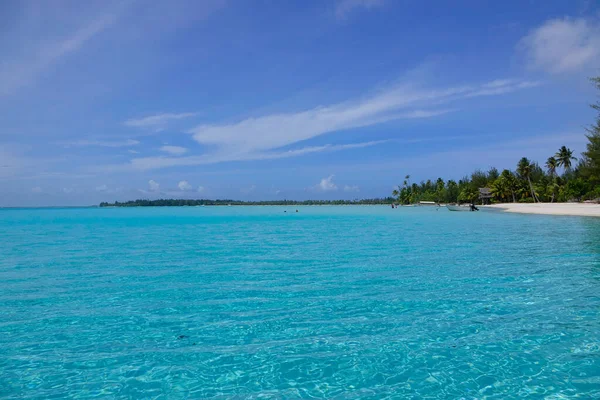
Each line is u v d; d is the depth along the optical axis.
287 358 5.82
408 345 6.21
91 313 8.14
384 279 11.05
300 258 15.30
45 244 21.70
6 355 6.05
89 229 34.59
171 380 5.21
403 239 22.11
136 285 10.74
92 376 5.34
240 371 5.44
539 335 6.49
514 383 4.98
